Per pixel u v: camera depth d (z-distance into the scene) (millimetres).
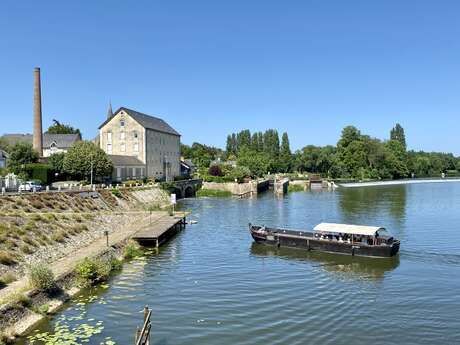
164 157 129125
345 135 195875
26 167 84000
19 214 44844
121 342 24562
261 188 133375
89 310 29359
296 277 38188
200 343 24844
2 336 23344
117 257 42938
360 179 177625
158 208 84875
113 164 96812
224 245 51906
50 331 25578
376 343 24922
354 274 39031
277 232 53219
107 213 64312
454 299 32156
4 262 32750
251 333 26203
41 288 29344
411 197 109625
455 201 98438
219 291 34031
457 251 46969
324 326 27281
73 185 79812
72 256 38969
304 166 197875
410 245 50062
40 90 109812
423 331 26562
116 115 115125
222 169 145750
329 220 70375
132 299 31844
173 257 45469
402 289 34531
